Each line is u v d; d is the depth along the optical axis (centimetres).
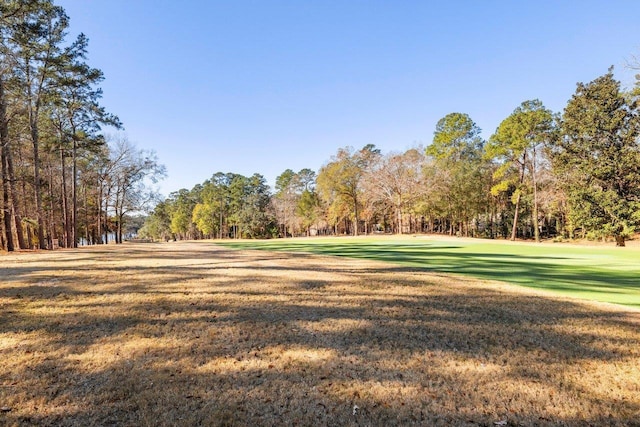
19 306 626
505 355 442
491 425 298
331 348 459
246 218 6266
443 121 4438
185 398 337
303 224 5909
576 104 2836
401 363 417
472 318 588
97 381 370
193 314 593
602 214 2642
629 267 1259
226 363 413
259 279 901
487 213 4594
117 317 574
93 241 4856
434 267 1234
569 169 2888
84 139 2606
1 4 1603
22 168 2398
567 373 396
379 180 4088
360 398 339
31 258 1370
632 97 2575
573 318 592
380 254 1791
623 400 340
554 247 2333
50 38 2056
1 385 361
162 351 446
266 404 328
